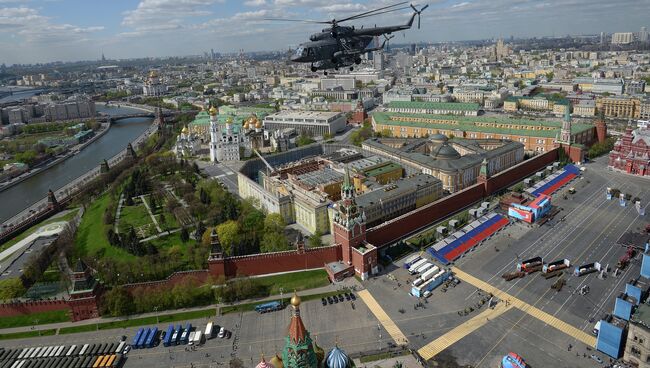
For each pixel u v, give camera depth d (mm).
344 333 177375
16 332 193250
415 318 184000
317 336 176375
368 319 185250
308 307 196500
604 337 157875
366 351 165875
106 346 179625
